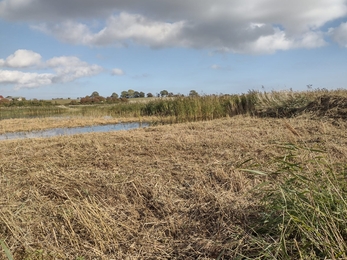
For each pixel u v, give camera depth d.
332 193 2.01
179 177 3.46
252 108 11.02
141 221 2.53
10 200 2.97
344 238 1.76
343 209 1.85
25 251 2.09
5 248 1.73
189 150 4.83
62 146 5.58
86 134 7.11
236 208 2.48
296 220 1.78
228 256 1.93
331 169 2.18
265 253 1.72
